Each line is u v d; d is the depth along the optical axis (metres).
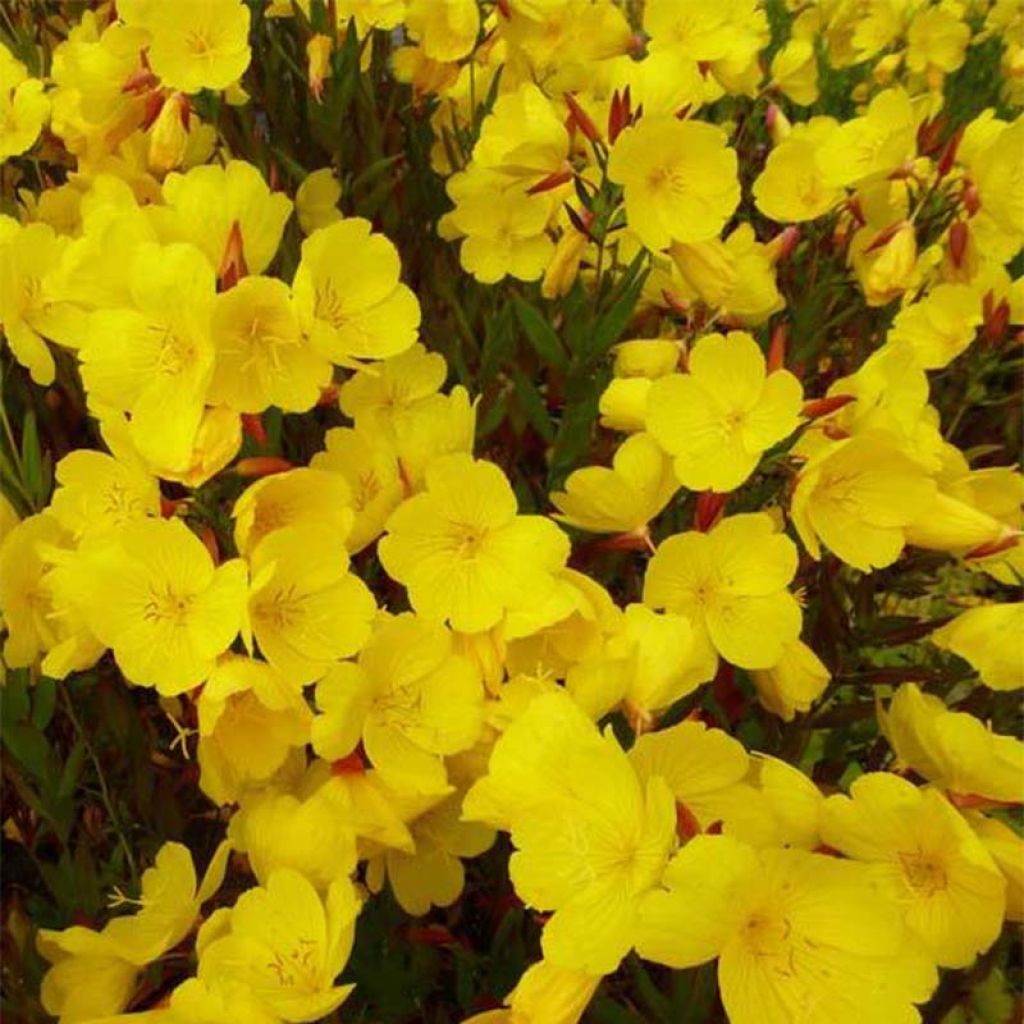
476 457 0.50
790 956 0.25
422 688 0.33
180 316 0.32
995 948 0.35
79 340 0.42
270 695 0.31
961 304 0.54
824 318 0.61
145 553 0.31
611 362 0.49
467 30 0.57
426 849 0.36
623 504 0.38
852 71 1.03
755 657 0.35
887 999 0.24
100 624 0.31
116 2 0.50
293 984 0.30
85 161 0.56
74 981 0.34
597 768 0.26
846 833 0.28
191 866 0.33
